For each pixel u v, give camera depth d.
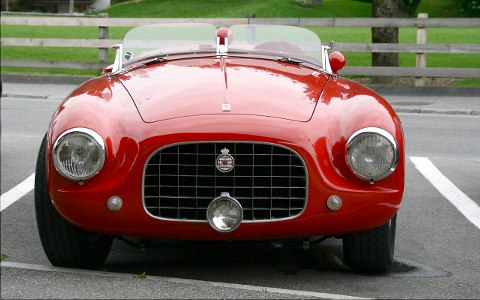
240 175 5.82
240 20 22.92
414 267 6.77
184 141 5.77
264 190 5.85
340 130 6.01
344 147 5.92
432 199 9.63
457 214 8.88
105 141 5.85
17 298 5.41
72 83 22.92
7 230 7.84
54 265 6.54
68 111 6.08
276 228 5.84
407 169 11.53
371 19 22.22
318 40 8.32
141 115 6.06
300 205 5.88
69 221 5.98
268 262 6.84
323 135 5.94
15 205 8.96
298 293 5.68
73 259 6.40
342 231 5.93
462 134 14.79
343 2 91.88
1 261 6.64
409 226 8.33
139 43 8.30
